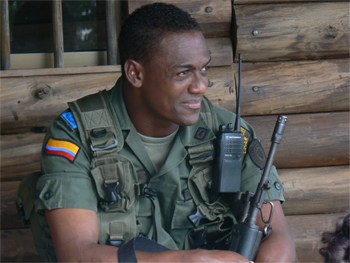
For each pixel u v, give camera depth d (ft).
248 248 9.45
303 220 14.07
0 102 13.42
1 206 13.47
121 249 9.04
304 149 13.99
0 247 13.46
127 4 13.92
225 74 13.89
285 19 13.94
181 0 13.87
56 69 13.58
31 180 10.47
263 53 13.96
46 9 14.78
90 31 14.99
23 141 13.56
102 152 9.73
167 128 10.08
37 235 10.38
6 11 13.94
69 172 9.62
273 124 13.94
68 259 9.22
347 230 10.19
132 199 9.85
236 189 10.15
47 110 13.47
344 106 14.17
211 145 10.24
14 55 14.57
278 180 10.57
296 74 14.06
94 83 13.62
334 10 14.11
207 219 10.37
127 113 10.04
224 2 13.92
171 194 10.21
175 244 10.25
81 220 9.42
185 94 9.50
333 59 14.29
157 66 9.47
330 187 14.07
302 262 14.02
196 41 9.44
